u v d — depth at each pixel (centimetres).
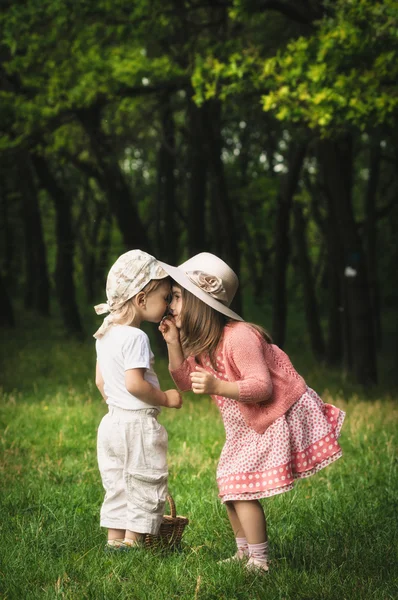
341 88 927
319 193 2348
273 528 467
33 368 1355
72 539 429
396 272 3634
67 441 714
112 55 1281
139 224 1609
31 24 1228
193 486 563
